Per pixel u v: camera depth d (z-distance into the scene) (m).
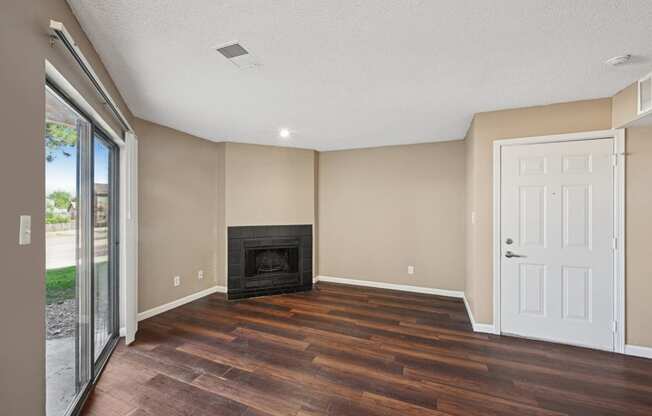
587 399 1.90
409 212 4.46
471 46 1.77
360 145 4.55
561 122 2.69
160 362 2.35
